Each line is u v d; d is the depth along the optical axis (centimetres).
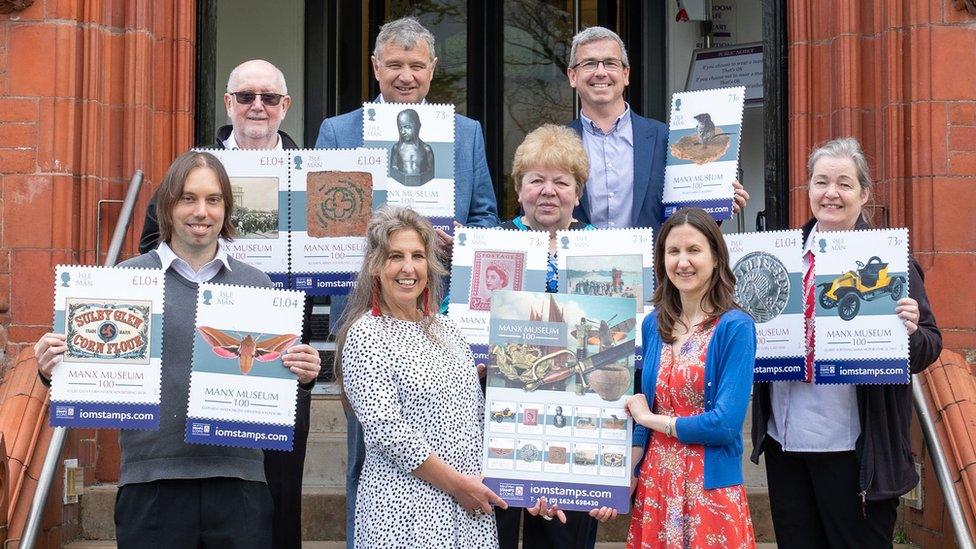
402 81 482
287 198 451
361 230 451
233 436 369
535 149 430
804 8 616
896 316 412
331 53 893
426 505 348
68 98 590
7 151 588
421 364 353
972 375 561
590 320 381
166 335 377
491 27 908
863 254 418
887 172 598
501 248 416
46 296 581
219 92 878
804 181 612
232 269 395
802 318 416
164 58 615
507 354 379
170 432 372
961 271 587
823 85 616
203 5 625
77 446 567
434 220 461
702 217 378
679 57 893
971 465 507
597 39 494
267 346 374
